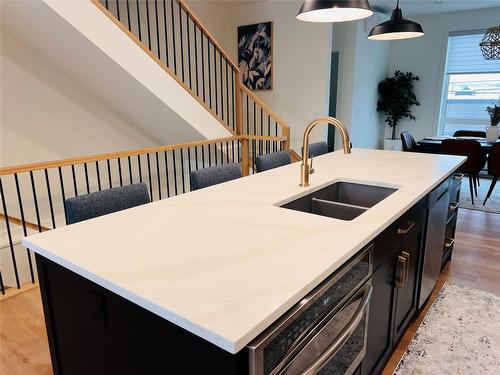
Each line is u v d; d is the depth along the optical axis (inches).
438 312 94.0
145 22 193.6
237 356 32.0
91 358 47.6
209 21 218.8
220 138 156.4
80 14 112.4
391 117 276.5
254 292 36.1
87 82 155.2
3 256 139.9
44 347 81.2
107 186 180.5
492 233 147.6
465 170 184.7
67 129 161.2
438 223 92.4
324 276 40.6
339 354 48.2
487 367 74.7
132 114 172.2
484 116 254.4
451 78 262.2
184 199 70.2
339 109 239.1
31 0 105.3
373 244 54.6
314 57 198.2
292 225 55.1
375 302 59.6
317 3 68.5
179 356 36.6
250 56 224.1
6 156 144.3
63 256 45.3
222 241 49.1
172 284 37.9
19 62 142.9
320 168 98.3
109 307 42.9
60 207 163.3
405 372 73.5
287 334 35.8
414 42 266.8
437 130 271.3
